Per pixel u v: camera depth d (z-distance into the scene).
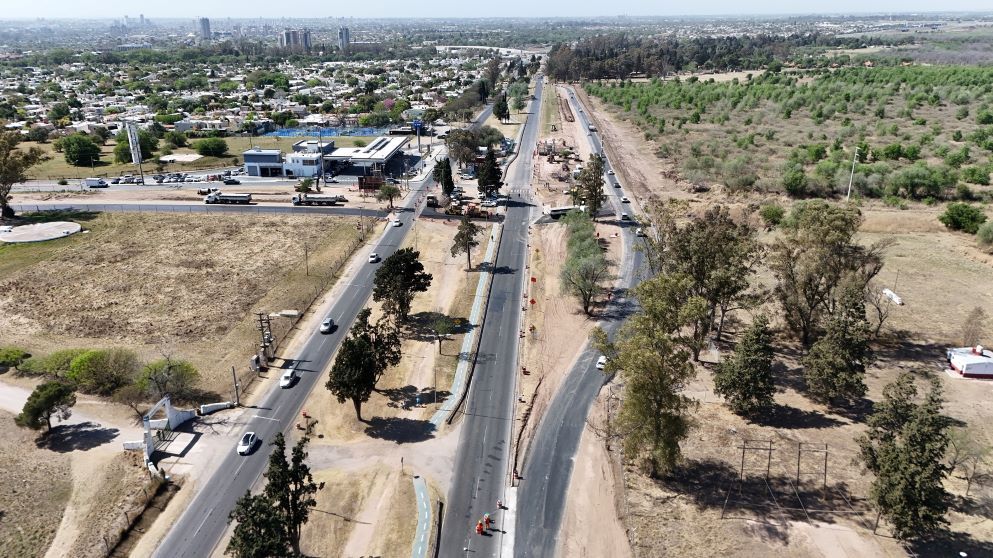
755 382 79.88
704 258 91.50
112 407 87.62
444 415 85.38
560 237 150.88
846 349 81.12
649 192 182.88
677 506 68.50
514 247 146.38
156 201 182.62
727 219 96.62
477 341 104.44
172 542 65.31
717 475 72.75
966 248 136.12
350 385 79.75
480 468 75.62
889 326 104.44
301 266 134.75
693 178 188.38
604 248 142.25
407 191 191.12
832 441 77.25
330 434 81.88
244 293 122.12
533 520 67.62
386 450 78.62
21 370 96.00
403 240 150.50
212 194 183.38
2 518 67.88
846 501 67.94
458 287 125.25
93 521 67.50
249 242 149.00
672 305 72.31
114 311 115.06
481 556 63.09
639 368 65.00
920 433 58.75
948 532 62.62
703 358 96.75
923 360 94.69
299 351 101.81
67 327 109.06
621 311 113.94
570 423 83.62
